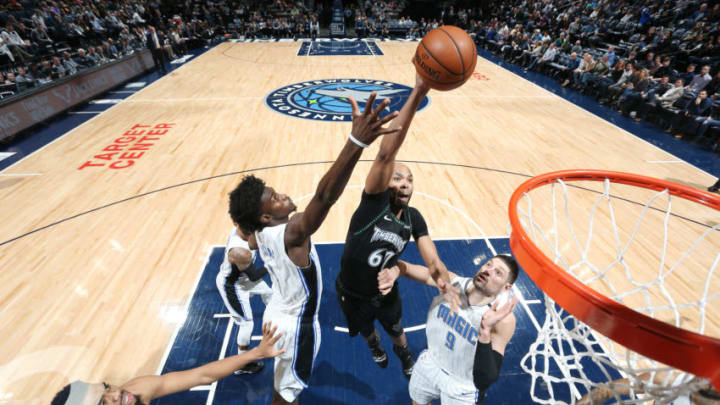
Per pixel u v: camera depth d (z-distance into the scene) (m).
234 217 2.04
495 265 1.87
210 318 3.56
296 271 1.93
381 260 2.12
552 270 1.49
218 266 4.20
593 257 4.34
